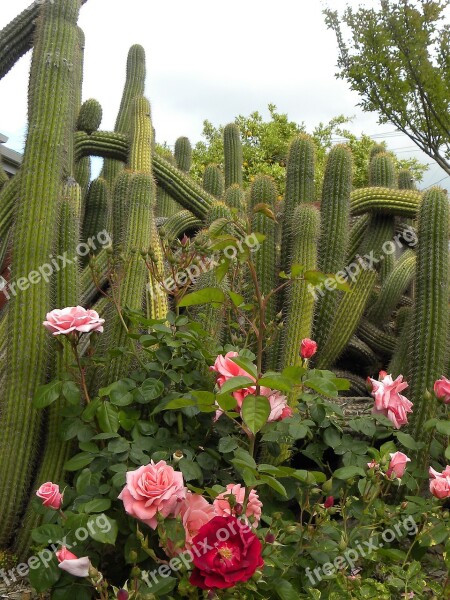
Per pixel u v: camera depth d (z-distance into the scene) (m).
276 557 1.70
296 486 2.10
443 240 2.75
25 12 3.72
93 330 2.18
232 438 1.96
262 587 1.66
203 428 2.22
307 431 2.14
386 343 3.95
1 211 3.47
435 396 2.21
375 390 2.13
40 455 2.57
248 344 2.65
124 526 1.89
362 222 4.49
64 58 2.88
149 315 2.82
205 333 2.24
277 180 9.99
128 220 2.82
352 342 3.92
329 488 1.67
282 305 3.28
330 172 3.44
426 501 2.04
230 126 5.78
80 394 2.26
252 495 1.73
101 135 4.21
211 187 5.17
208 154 11.38
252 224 3.26
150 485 1.60
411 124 5.81
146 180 2.88
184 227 4.22
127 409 2.19
